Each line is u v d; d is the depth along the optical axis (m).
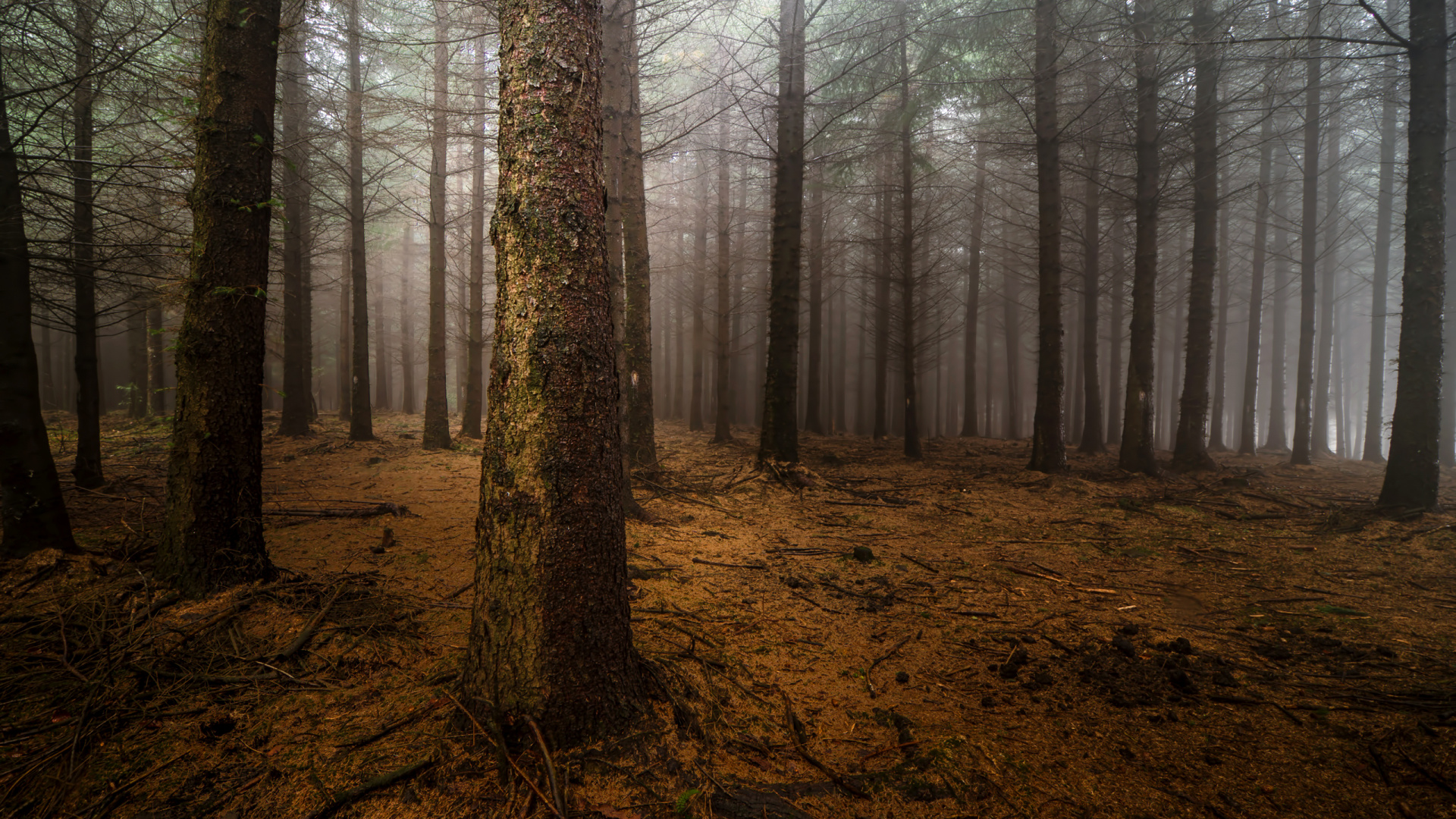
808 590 5.04
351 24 10.52
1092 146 13.45
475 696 2.64
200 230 3.93
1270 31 10.35
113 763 2.47
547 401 2.56
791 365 10.22
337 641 3.45
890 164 17.30
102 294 7.68
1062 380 11.19
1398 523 7.14
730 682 3.32
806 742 2.83
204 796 2.30
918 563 5.87
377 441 12.29
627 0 8.25
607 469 2.70
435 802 2.27
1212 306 12.08
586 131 2.64
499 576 2.60
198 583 3.83
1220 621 4.55
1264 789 2.56
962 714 3.16
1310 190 14.12
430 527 5.90
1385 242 15.41
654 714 2.81
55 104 4.86
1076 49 12.34
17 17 5.26
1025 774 2.65
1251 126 11.52
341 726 2.74
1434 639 4.16
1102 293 17.61
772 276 10.45
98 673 3.05
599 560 2.66
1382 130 15.13
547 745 2.49
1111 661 3.83
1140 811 2.44
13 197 4.39
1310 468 13.67
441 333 11.82
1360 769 2.70
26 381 4.29
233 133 3.97
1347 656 3.90
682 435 18.94
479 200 13.85
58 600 3.78
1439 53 7.29
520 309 2.58
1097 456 15.23
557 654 2.54
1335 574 5.69
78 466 6.82
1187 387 12.28
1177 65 10.91
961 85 12.31
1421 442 7.49
